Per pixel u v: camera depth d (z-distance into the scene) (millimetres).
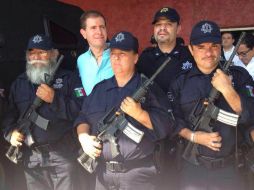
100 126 3314
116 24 9312
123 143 3258
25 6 4254
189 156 3268
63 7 4754
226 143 3199
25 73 3836
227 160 3225
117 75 3342
